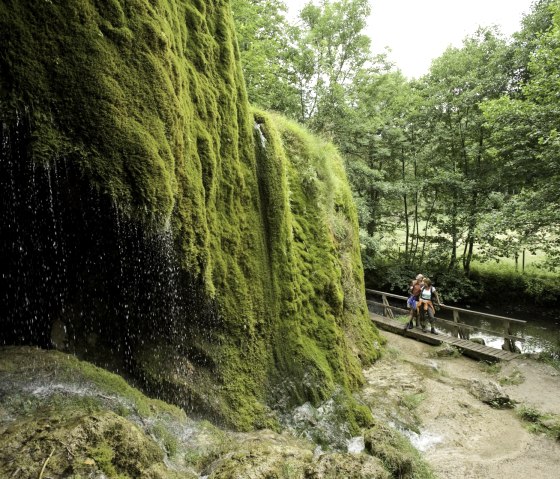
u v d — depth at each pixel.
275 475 3.48
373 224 19.61
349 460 3.83
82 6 3.29
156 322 5.02
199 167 4.83
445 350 10.30
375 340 10.07
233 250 5.72
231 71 5.89
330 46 17.44
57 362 4.11
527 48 14.64
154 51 3.87
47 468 2.63
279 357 6.13
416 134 18.39
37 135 3.08
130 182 3.57
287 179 7.69
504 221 11.29
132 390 4.35
